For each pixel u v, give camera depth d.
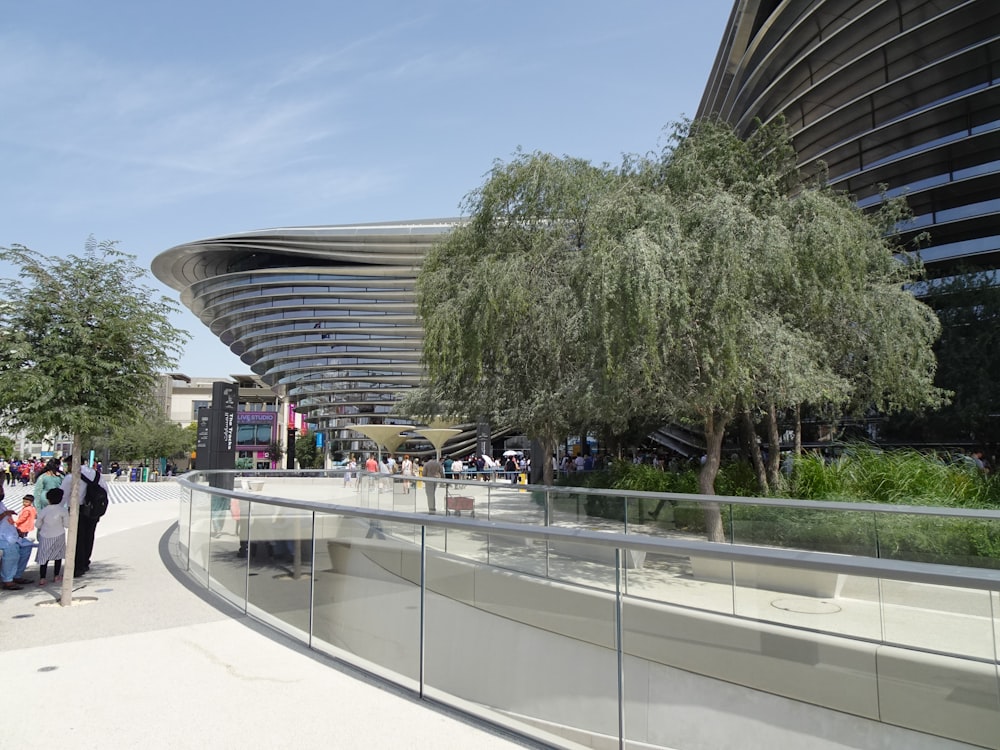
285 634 6.55
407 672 5.07
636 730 3.90
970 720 3.00
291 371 81.44
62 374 8.09
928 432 23.47
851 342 13.26
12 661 5.68
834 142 31.42
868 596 3.34
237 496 7.94
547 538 4.32
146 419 9.13
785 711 3.54
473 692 4.57
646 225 9.76
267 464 86.00
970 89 25.55
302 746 3.98
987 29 24.77
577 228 13.16
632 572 3.98
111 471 64.56
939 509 7.49
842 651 3.39
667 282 9.11
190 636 6.50
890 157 27.58
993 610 2.95
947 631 3.08
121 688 4.99
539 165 13.41
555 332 12.67
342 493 19.28
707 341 9.86
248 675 5.33
